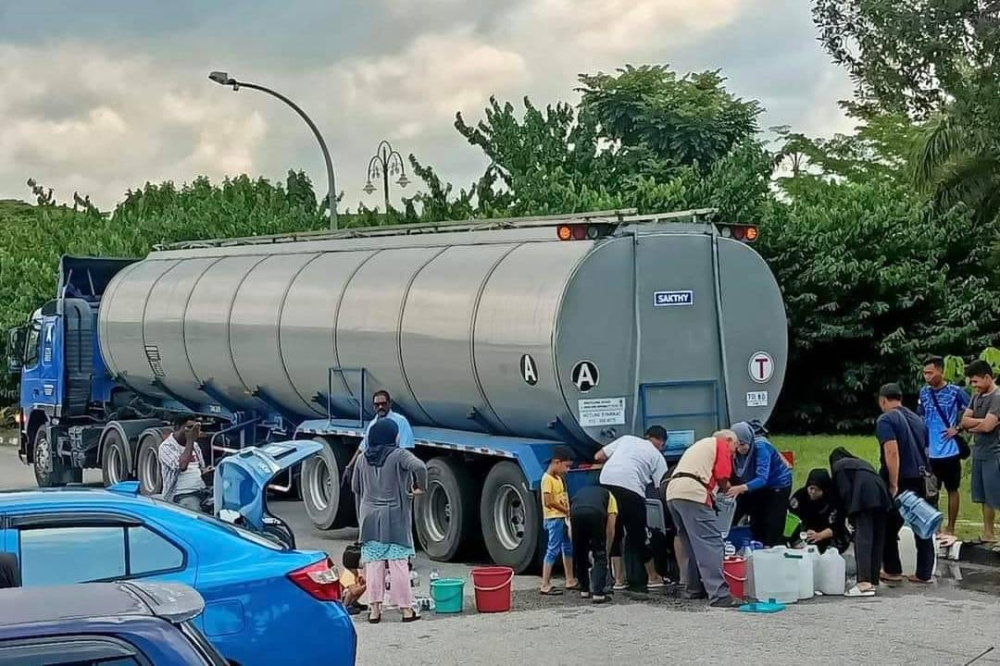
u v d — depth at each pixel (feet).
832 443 83.41
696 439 43.19
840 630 33.50
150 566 23.17
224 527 24.23
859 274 88.99
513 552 43.65
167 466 49.29
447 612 37.09
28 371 77.20
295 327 54.95
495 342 43.42
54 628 12.92
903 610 36.17
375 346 49.78
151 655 13.03
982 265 93.25
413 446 47.19
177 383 67.15
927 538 40.06
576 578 41.01
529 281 42.83
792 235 91.35
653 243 42.60
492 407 45.03
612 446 40.68
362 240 55.31
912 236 90.68
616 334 42.01
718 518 38.86
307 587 23.79
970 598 37.96
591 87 147.54
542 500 40.60
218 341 60.95
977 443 44.68
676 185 93.35
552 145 106.63
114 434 68.49
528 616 36.40
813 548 38.93
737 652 31.17
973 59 69.10
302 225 105.29
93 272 76.69
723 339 43.45
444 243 49.83
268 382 58.70
